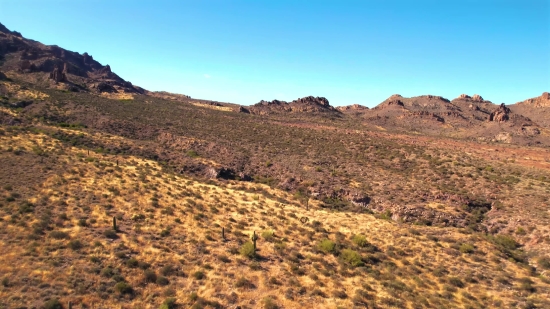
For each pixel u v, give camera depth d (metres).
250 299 20.28
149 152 59.88
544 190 47.06
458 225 40.47
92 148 57.12
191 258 24.69
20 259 21.06
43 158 43.72
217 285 21.42
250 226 33.31
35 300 17.47
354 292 22.05
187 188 43.53
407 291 22.53
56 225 26.78
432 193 47.62
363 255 27.83
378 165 62.47
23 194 32.00
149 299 19.17
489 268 26.77
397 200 46.00
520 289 23.38
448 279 24.39
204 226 31.31
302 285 22.47
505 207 43.47
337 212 42.50
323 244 29.05
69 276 20.08
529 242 34.78
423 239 32.47
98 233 26.61
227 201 40.69
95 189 36.44
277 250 27.77
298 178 54.50
